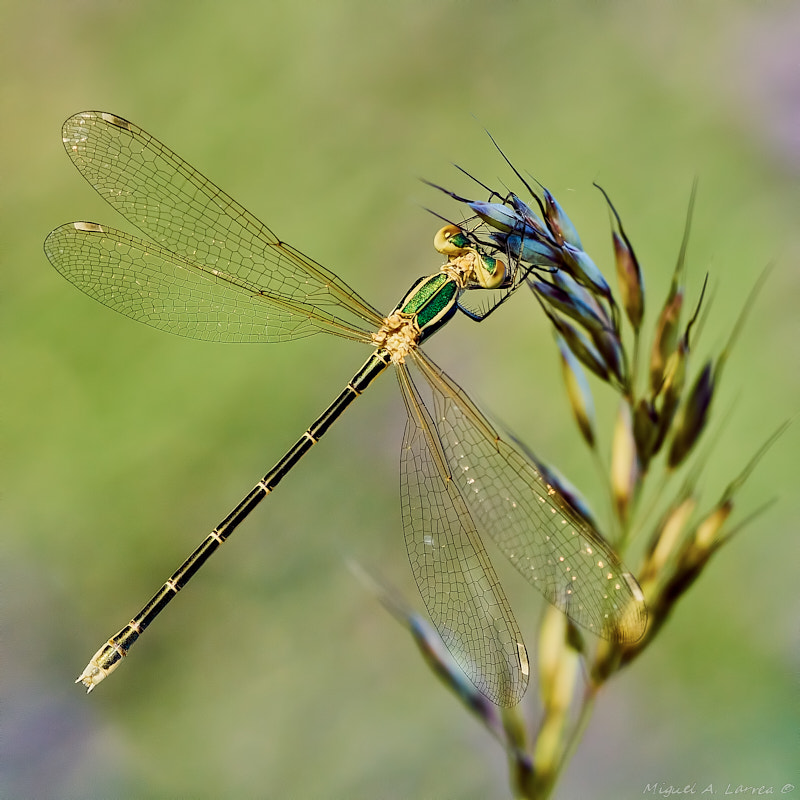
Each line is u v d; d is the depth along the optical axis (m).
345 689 0.94
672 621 0.94
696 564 0.93
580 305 0.93
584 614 0.93
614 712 0.94
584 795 0.94
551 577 0.93
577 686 0.93
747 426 0.94
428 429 0.94
